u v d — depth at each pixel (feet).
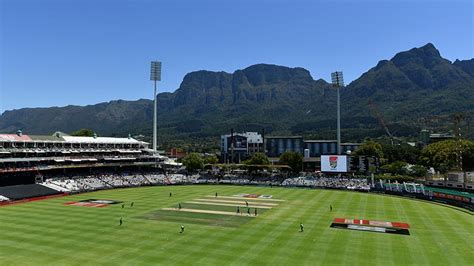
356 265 140.67
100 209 264.72
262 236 183.93
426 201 308.81
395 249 161.99
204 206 276.82
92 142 467.93
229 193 360.28
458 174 335.26
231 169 529.04
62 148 433.07
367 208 269.23
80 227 204.33
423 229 201.36
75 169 447.83
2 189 323.16
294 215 239.50
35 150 394.52
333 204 287.89
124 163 486.79
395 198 327.26
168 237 181.88
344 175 456.86
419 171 465.06
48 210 261.44
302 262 143.84
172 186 434.30
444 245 168.96
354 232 193.06
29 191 333.01
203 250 159.84
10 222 218.18
